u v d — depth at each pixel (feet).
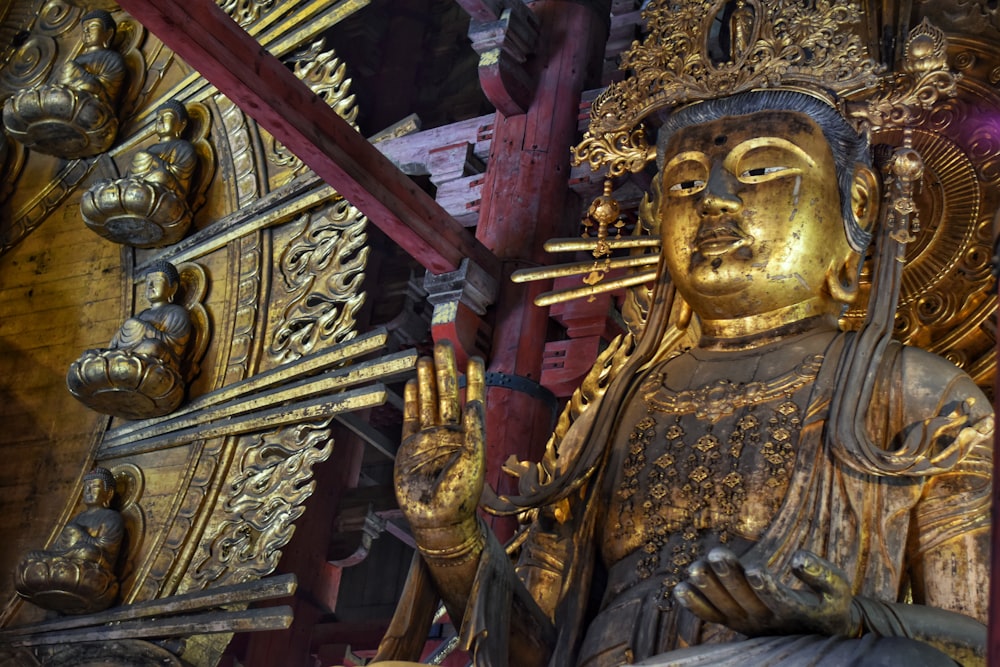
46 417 29.81
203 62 22.85
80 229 31.73
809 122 17.44
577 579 16.74
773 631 13.69
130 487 28.04
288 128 23.65
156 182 29.53
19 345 30.91
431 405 15.67
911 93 17.51
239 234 29.48
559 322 27.91
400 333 37.04
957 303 19.44
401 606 15.71
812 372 16.66
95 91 31.50
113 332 30.12
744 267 17.08
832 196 17.38
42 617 27.32
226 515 26.86
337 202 28.84
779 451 16.07
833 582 13.26
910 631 14.12
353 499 34.96
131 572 27.02
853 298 17.46
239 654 32.86
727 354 17.54
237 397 27.78
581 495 17.44
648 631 15.56
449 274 26.48
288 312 28.32
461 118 39.96
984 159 19.67
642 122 19.13
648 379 17.98
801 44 17.90
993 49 20.03
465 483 15.17
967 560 15.38
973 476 15.65
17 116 31.53
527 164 28.09
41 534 28.45
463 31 40.60
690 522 16.22
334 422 35.24
